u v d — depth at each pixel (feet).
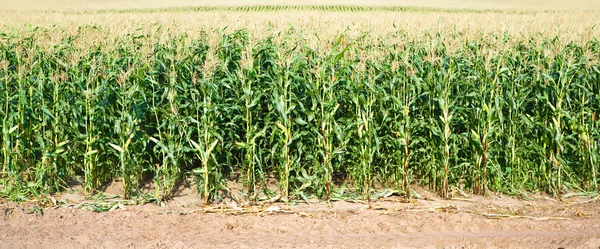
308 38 31.65
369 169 24.90
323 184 25.27
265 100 27.58
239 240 19.43
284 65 24.95
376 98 26.13
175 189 26.53
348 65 26.21
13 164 25.61
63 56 29.14
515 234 20.34
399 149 25.77
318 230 20.66
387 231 20.57
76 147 26.71
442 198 25.62
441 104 24.90
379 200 25.11
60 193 25.63
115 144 26.66
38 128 26.03
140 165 26.27
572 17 61.41
